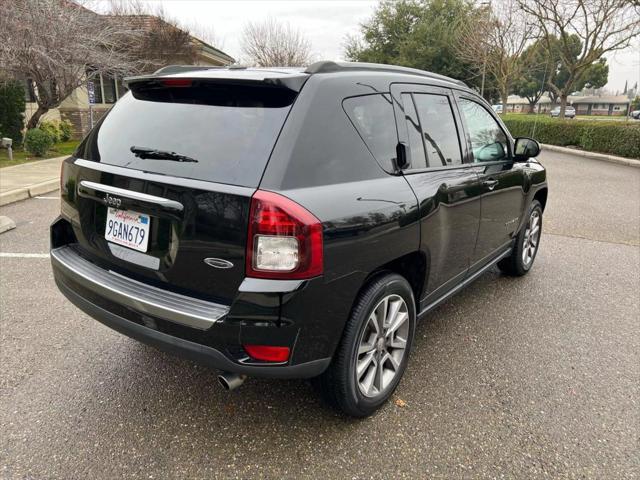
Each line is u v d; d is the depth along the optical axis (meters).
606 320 3.88
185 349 2.12
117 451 2.32
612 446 2.45
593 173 11.77
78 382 2.85
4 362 3.02
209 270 2.07
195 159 2.18
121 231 2.38
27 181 8.70
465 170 3.25
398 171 2.62
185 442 2.40
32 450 2.30
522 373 3.09
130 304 2.24
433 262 2.90
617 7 17.17
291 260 1.97
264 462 2.28
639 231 6.61
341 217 2.13
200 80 2.34
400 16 38.69
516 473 2.26
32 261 4.82
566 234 6.45
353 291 2.26
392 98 2.73
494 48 25.44
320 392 2.49
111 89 19.52
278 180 2.00
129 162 2.37
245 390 2.84
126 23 14.91
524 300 4.24
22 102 13.43
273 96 2.24
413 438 2.47
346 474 2.22
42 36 11.09
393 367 2.73
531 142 4.04
